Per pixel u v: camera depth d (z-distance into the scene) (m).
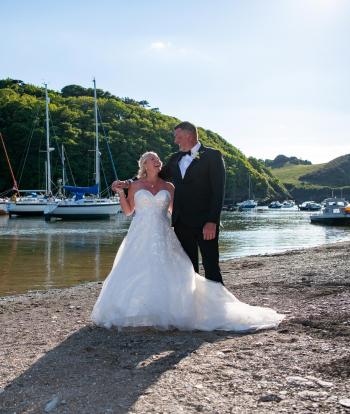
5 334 5.46
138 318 4.94
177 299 5.01
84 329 5.32
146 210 5.29
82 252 19.56
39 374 3.94
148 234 5.20
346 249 17.16
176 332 5.02
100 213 47.19
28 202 51.16
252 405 3.21
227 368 3.89
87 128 88.75
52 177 77.75
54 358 4.32
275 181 149.38
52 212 45.72
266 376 3.70
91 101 102.06
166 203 5.38
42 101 90.75
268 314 5.38
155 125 101.06
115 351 4.44
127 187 5.49
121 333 5.02
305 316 5.60
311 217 45.81
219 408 3.17
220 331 5.05
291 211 92.75
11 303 8.23
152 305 4.93
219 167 5.23
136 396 3.40
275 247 22.64
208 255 5.32
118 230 33.50
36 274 13.56
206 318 5.16
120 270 5.20
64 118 88.44
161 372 3.85
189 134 5.37
